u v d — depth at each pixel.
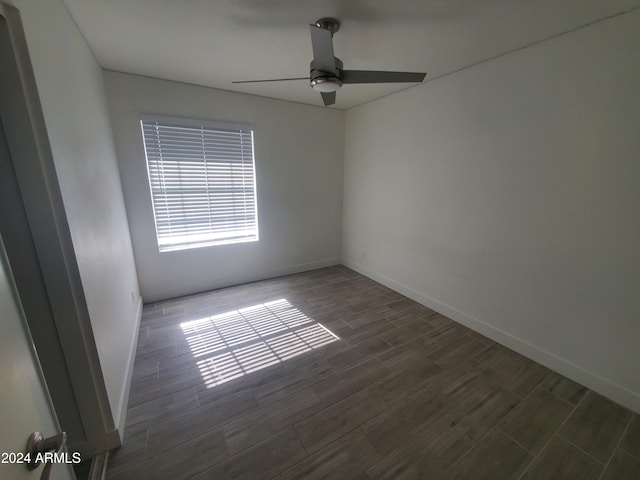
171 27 1.77
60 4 1.41
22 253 1.12
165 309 2.94
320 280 3.80
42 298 1.18
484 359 2.17
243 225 3.52
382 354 2.23
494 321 2.40
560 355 2.00
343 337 2.46
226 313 2.87
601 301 1.78
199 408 1.70
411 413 1.67
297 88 2.96
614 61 1.59
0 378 0.54
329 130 3.85
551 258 1.98
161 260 3.08
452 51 2.07
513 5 1.51
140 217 2.88
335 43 1.97
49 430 0.72
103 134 2.14
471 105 2.36
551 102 1.87
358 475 1.32
